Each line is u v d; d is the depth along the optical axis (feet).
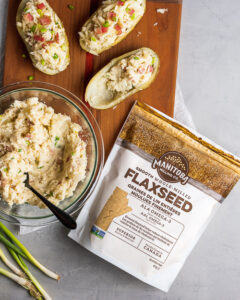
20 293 2.13
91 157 2.03
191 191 2.11
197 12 2.21
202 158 2.11
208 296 2.19
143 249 2.10
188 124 2.16
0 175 1.90
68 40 2.07
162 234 2.11
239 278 2.20
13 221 2.09
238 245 2.20
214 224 2.20
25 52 2.06
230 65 2.21
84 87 2.08
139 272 2.11
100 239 2.10
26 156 1.93
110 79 2.04
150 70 2.03
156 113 2.09
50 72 2.04
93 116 2.05
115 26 1.98
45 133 1.96
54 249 2.14
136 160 2.11
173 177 2.12
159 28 2.08
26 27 1.96
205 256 2.20
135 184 2.11
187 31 2.21
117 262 2.10
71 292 2.15
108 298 2.16
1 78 2.10
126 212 2.11
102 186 2.12
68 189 1.97
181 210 2.11
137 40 2.07
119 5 1.96
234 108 2.21
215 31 2.22
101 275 2.16
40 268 2.10
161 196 2.11
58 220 2.02
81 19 2.06
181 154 2.11
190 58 2.21
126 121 2.10
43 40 1.94
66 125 2.00
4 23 2.10
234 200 2.20
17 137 1.90
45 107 1.97
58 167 2.01
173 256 2.11
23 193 1.96
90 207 2.12
